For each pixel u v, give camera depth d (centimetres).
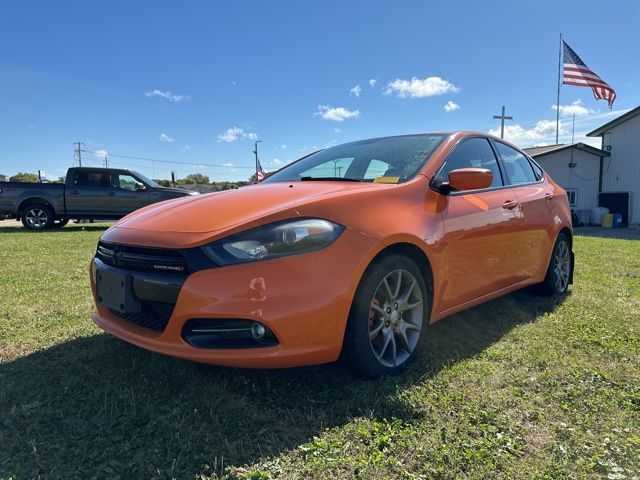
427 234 276
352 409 225
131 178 1354
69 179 1321
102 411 219
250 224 229
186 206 272
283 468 182
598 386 250
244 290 215
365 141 387
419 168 308
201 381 251
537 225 397
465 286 312
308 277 224
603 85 1934
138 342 238
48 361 278
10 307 394
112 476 175
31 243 879
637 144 2183
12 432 202
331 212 242
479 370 270
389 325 263
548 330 340
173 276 225
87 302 412
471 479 175
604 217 2180
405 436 202
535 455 190
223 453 190
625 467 182
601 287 482
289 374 261
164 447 193
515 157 420
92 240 941
